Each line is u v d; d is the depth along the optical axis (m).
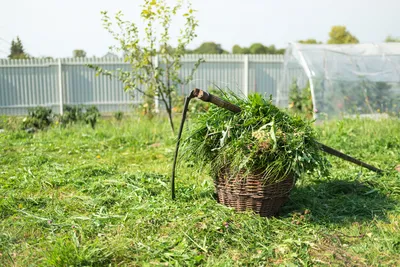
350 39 27.86
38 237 3.77
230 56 17.03
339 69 12.51
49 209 4.46
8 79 16.11
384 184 5.23
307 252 3.42
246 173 3.92
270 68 17.39
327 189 5.15
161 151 7.97
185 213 4.20
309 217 4.07
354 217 4.20
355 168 6.15
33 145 8.76
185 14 9.38
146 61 9.23
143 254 3.37
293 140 3.90
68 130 10.41
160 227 3.90
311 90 12.23
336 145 8.02
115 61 16.45
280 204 4.18
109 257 3.32
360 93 12.45
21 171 6.25
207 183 5.23
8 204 4.52
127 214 4.16
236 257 3.36
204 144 4.23
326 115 11.46
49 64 16.20
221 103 4.02
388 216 4.26
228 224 3.76
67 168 6.33
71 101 16.48
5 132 10.29
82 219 4.12
